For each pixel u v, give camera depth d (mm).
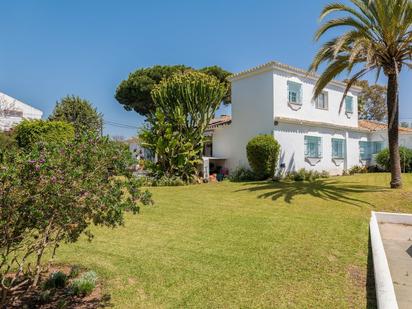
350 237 6652
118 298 4070
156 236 6820
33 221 3301
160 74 29594
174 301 3992
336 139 20781
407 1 10719
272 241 6387
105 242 6406
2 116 26922
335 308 3793
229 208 9727
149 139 17109
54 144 3543
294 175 16844
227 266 5113
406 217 8594
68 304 3902
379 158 21891
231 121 19734
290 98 18234
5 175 2812
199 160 17266
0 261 5152
